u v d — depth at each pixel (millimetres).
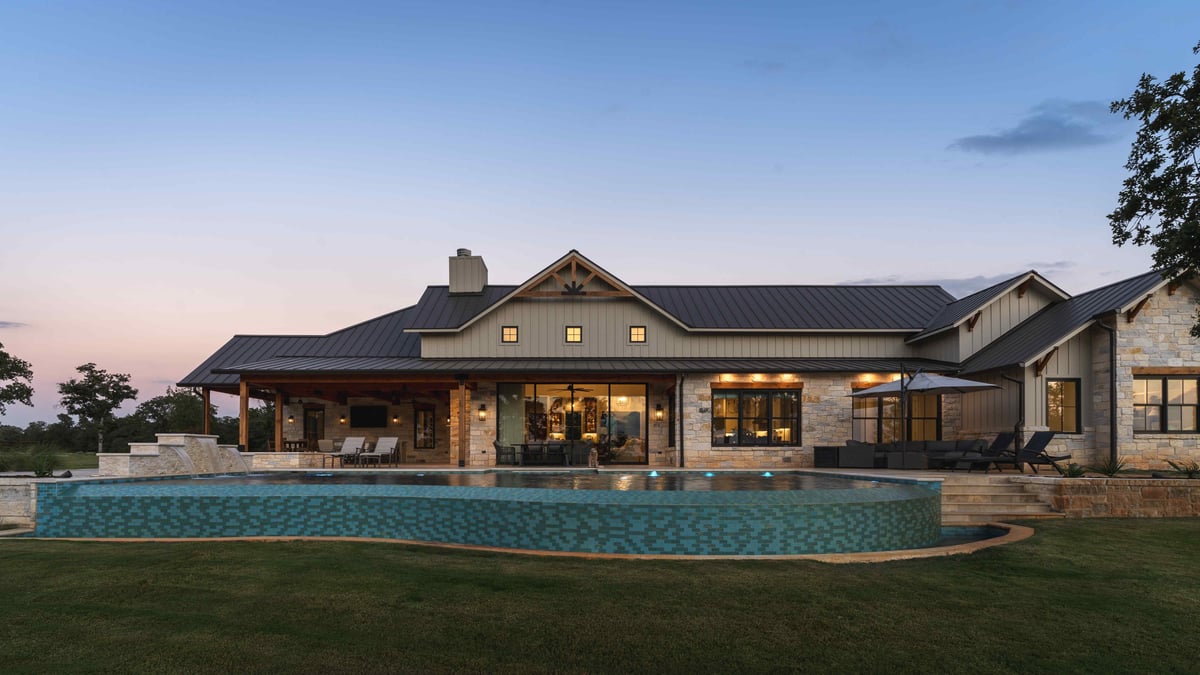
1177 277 9930
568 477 14359
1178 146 8844
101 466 14312
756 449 20391
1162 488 12016
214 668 4090
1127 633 5031
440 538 8844
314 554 7520
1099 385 17781
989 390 19547
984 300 20219
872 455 17359
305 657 4301
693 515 8141
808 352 22781
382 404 25250
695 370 19984
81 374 42531
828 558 7578
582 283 22938
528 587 6074
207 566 6859
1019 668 4289
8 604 5480
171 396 45156
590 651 4480
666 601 5664
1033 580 6742
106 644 4508
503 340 22625
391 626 4945
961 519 11812
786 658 4402
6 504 11164
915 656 4469
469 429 21734
